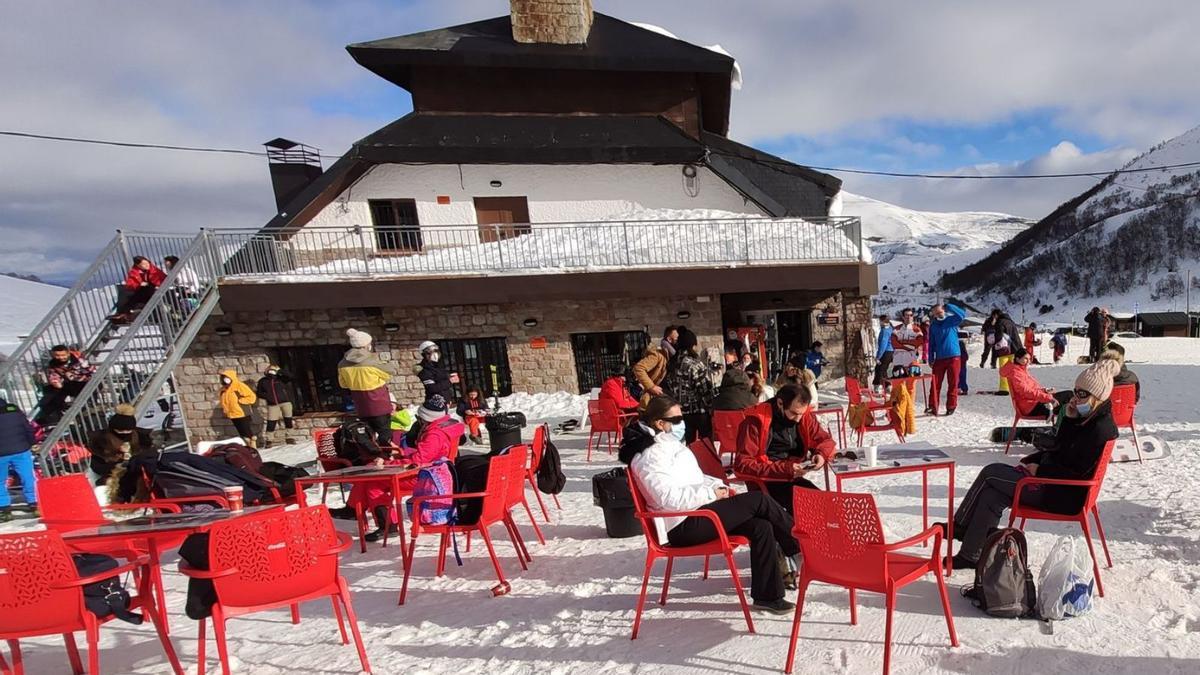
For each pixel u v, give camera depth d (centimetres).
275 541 284
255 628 376
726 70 1730
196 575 272
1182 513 430
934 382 948
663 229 1486
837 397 1250
